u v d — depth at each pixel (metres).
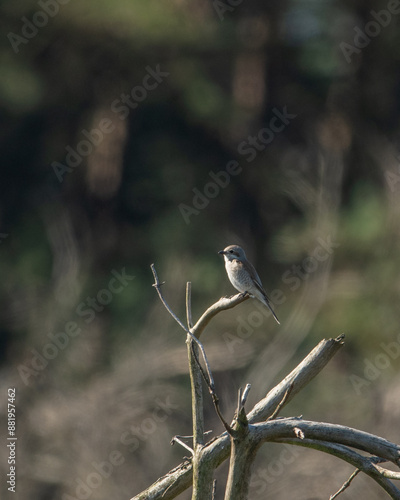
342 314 16.19
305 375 3.70
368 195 18.92
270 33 21.92
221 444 3.53
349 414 13.97
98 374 15.62
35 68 20.78
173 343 15.58
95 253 19.56
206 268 17.95
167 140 21.52
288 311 16.28
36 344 16.55
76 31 20.14
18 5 20.22
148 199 20.73
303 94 21.94
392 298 16.20
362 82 21.53
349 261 17.28
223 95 21.81
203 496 3.50
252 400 14.56
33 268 18.91
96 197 20.50
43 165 21.22
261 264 18.80
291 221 19.66
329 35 22.14
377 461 3.37
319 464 12.12
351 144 20.52
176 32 20.50
